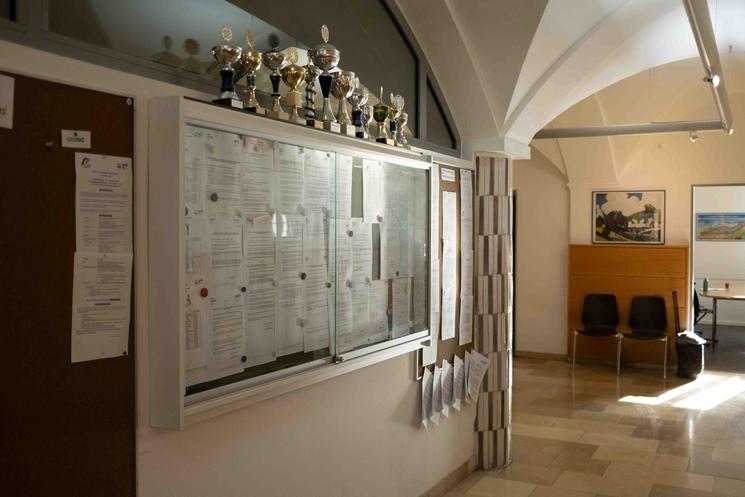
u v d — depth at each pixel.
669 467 5.15
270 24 3.04
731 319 12.91
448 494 4.55
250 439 2.74
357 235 3.32
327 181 3.06
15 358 1.88
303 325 2.94
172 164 2.20
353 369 3.27
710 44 4.25
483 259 4.97
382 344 3.53
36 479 1.94
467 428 4.93
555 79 4.68
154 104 2.24
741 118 8.54
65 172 2.00
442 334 4.42
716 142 8.70
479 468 5.07
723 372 8.63
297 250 2.88
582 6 4.15
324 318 3.08
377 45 4.00
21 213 1.89
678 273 8.80
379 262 3.52
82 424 2.06
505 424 5.15
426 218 4.00
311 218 2.96
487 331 5.00
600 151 8.85
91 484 2.09
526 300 9.76
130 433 2.22
